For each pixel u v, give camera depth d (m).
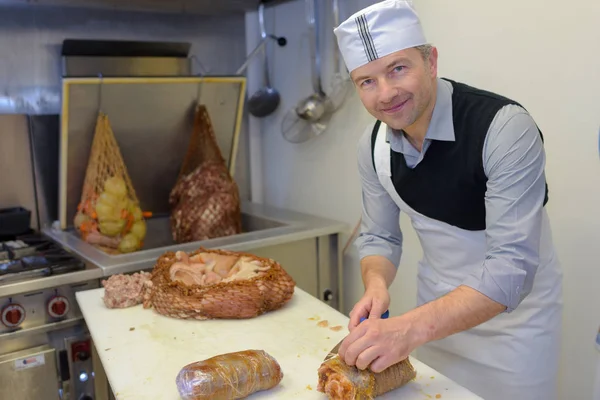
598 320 1.43
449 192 1.21
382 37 1.03
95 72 2.11
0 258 1.76
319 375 1.00
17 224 2.04
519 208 1.04
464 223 1.25
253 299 1.31
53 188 2.24
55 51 2.19
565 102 1.41
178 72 2.30
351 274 2.19
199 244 1.89
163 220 2.41
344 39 1.09
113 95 2.03
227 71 2.56
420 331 0.97
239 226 2.23
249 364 1.00
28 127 2.16
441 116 1.14
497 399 1.35
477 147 1.11
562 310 1.42
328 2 2.07
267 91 2.48
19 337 1.57
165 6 2.24
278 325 1.29
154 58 2.23
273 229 2.06
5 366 1.55
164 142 2.28
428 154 1.20
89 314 1.38
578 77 1.37
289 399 0.99
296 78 2.33
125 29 2.32
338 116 2.13
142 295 1.43
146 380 1.06
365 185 1.40
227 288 1.32
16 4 2.08
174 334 1.26
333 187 2.23
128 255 1.79
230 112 2.34
